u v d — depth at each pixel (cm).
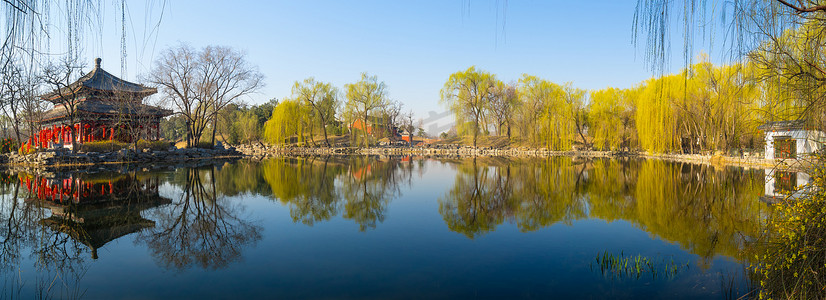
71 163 2373
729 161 2500
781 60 328
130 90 2669
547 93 4419
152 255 644
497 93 5388
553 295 484
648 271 560
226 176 1889
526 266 586
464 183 1659
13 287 508
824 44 318
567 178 1814
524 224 863
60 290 498
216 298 477
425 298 476
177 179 1725
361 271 568
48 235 770
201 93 3512
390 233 784
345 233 786
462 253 651
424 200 1206
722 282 511
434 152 5206
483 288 505
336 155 4422
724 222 867
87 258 630
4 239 745
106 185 1500
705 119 2553
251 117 6481
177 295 486
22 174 1872
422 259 620
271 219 919
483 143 5522
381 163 2966
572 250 666
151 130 3231
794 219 370
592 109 4303
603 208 1050
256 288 507
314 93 5438
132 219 915
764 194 1219
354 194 1338
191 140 3650
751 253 621
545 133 4434
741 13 259
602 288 502
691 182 1595
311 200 1205
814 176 365
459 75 5191
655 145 3098
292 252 658
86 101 2961
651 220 898
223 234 778
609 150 4297
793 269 362
